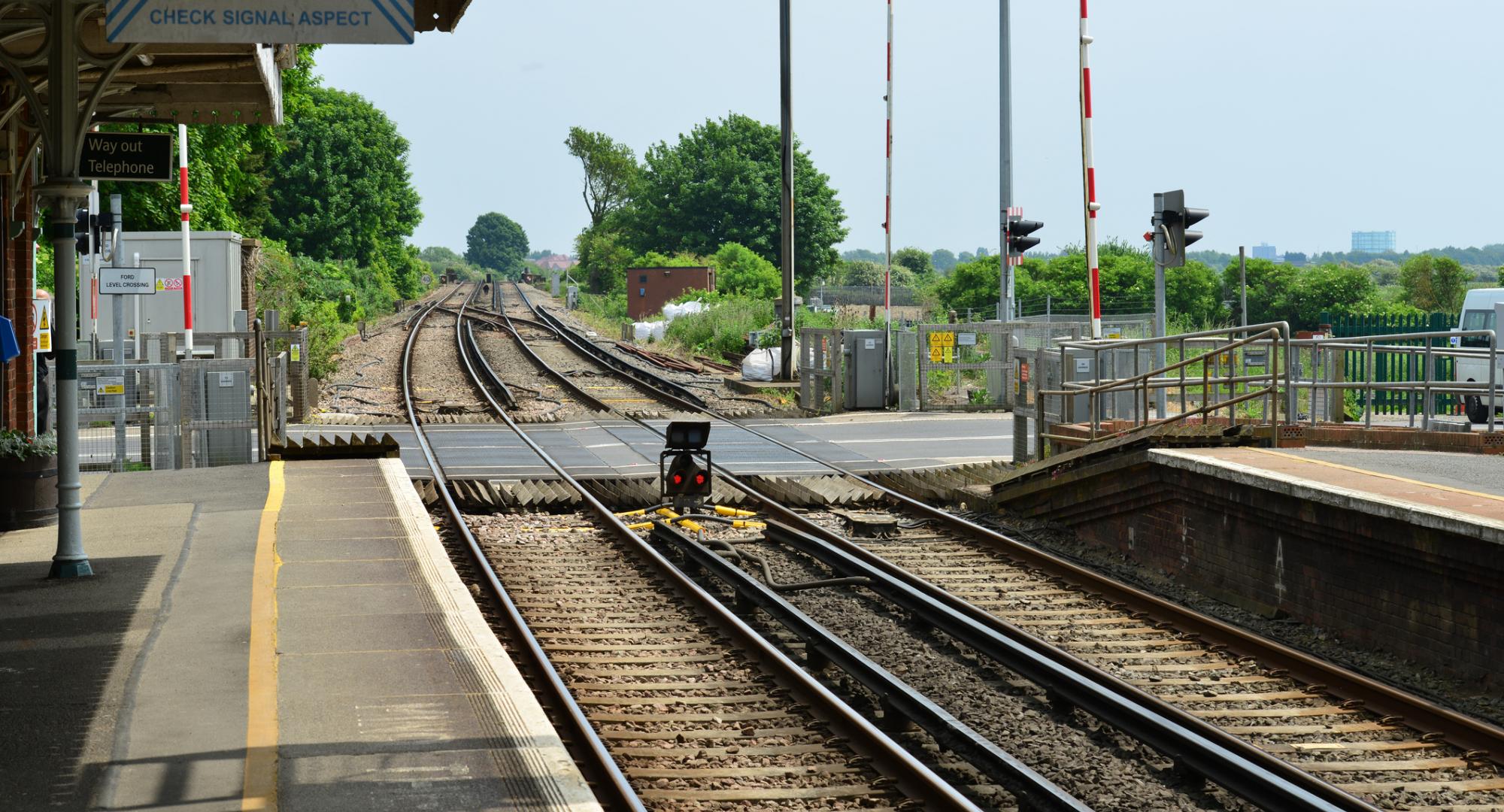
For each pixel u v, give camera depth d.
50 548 27.72
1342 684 22.00
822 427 60.22
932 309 135.75
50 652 19.75
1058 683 21.47
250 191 155.25
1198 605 29.05
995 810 17.08
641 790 17.30
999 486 39.88
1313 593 26.66
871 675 21.73
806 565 32.62
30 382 39.34
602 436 56.38
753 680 22.53
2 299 36.19
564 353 106.69
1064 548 35.34
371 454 43.00
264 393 42.53
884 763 18.25
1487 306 64.38
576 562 32.34
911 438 55.88
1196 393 57.66
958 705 21.45
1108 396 45.03
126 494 34.75
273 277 103.31
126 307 69.81
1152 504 32.84
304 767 15.17
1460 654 22.70
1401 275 158.38
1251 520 28.67
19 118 34.84
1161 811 17.14
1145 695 20.66
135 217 98.06
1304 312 134.88
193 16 19.72
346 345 110.81
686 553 32.97
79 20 24.03
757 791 17.23
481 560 30.23
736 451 51.88
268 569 25.61
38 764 15.09
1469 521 21.77
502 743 16.09
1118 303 131.88
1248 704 21.72
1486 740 19.11
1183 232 41.34
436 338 120.81
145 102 34.38
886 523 36.34
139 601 23.03
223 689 18.02
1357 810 16.25
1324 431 34.06
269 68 32.53
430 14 26.12
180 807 13.87
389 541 28.45
